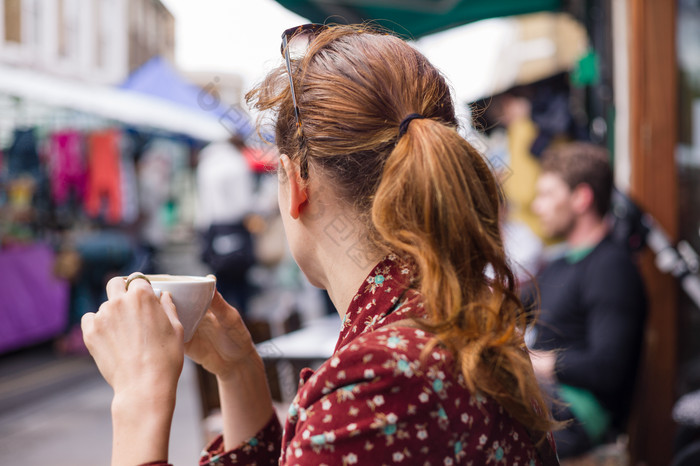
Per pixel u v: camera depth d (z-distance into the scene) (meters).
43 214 6.72
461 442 0.74
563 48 5.59
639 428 2.84
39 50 5.01
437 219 0.79
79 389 5.40
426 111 0.86
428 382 0.72
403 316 0.81
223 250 5.36
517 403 0.78
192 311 0.88
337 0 2.77
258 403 1.08
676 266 2.90
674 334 2.91
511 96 4.32
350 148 0.85
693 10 2.98
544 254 3.50
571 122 4.17
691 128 2.99
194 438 4.12
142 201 7.29
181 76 6.04
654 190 2.99
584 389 2.21
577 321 2.35
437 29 3.21
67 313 6.83
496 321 0.79
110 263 6.76
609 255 2.34
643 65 3.00
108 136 6.68
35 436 4.22
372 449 0.70
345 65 0.87
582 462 2.15
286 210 0.92
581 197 2.45
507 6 3.11
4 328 6.07
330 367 0.73
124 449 0.75
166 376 0.79
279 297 6.32
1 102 6.13
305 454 0.71
